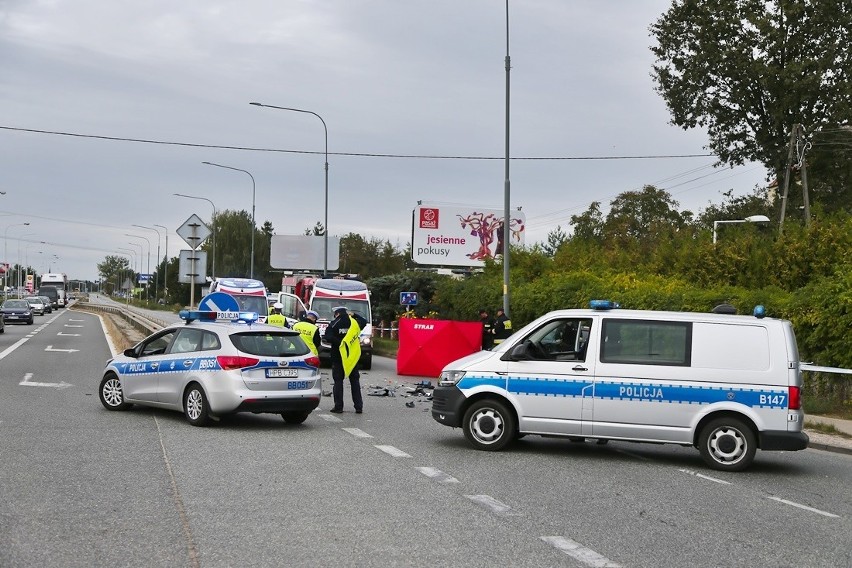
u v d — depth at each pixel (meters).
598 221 64.62
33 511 7.56
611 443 13.62
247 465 10.12
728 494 9.68
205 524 7.25
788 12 37.94
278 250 60.94
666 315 11.75
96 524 7.17
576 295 29.89
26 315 53.00
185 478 9.20
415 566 6.20
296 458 10.73
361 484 9.20
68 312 85.56
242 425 13.80
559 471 10.66
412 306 49.78
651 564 6.54
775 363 11.37
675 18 41.84
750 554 7.00
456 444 12.47
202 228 27.55
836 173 40.66
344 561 6.27
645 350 11.67
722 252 28.73
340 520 7.54
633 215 63.34
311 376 13.84
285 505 8.06
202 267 27.62
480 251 56.72
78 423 13.15
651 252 36.88
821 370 17.64
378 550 6.59
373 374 26.02
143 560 6.16
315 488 8.91
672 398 11.48
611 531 7.55
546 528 7.53
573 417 11.73
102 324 56.41
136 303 106.88
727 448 11.38
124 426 13.02
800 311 19.33
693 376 11.46
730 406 11.34
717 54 39.94
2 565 5.96
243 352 13.31
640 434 11.55
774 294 21.33
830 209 40.78
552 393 11.78
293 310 33.31
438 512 7.98
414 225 56.31
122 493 8.38
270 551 6.48
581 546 6.95
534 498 8.86
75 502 7.95
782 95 38.84
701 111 40.84
